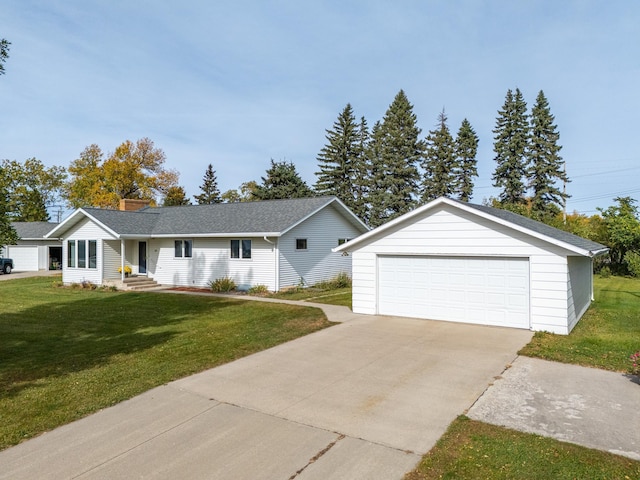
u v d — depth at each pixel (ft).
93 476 14.71
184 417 19.67
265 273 67.21
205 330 38.75
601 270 96.27
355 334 36.14
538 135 146.10
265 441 17.21
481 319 39.27
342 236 81.97
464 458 15.53
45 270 121.39
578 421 18.72
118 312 49.34
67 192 173.37
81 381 24.62
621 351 29.89
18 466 15.43
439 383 23.91
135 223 78.79
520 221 43.62
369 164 155.02
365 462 15.43
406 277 43.37
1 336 37.06
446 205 40.34
